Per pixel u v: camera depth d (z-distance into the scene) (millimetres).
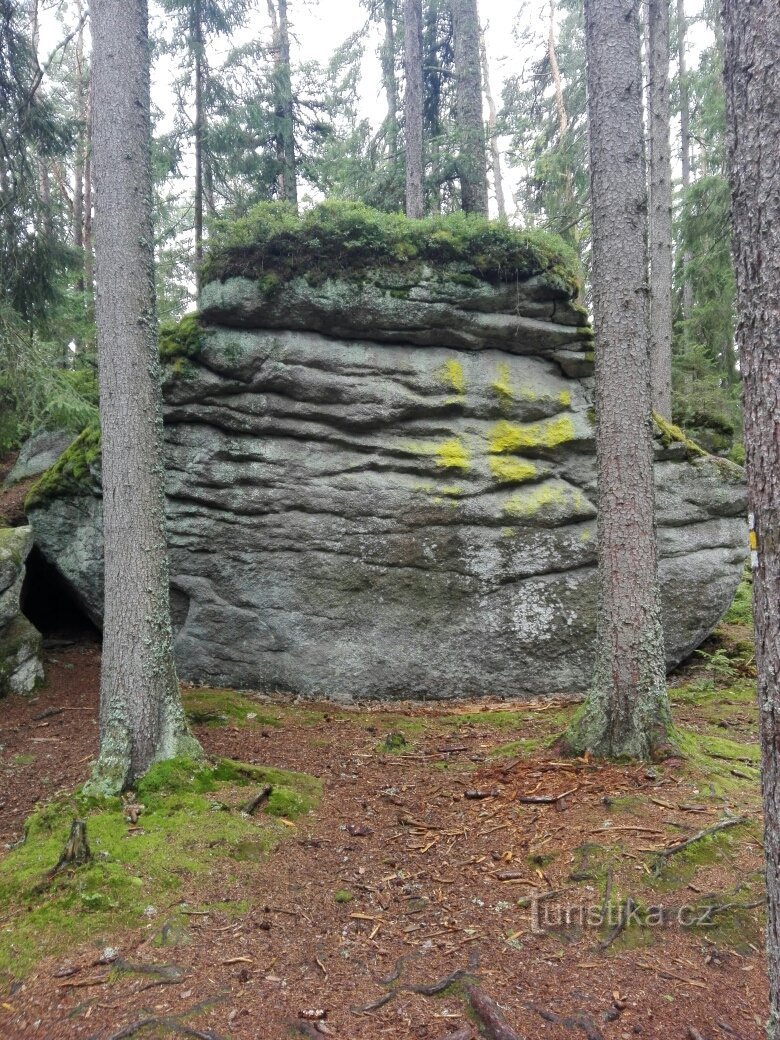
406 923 3713
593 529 8500
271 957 3412
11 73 8789
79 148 17156
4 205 8750
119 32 5414
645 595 5605
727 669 8562
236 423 8188
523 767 5605
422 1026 2963
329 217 8125
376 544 8227
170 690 5453
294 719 7328
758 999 3199
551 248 8352
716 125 13383
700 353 15344
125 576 5270
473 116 12695
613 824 4562
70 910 3760
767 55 2465
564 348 8555
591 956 3438
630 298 5648
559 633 8367
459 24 12688
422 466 8258
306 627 8211
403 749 6445
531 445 8391
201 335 8117
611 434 5645
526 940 3557
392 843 4594
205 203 17109
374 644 8203
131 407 5328
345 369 8156
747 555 8797
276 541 8219
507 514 8289
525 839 4535
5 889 3979
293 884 4086
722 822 4438
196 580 8305
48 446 12445
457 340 8328
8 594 7996
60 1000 3115
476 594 8297
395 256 8047
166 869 4117
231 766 5477
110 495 5312
